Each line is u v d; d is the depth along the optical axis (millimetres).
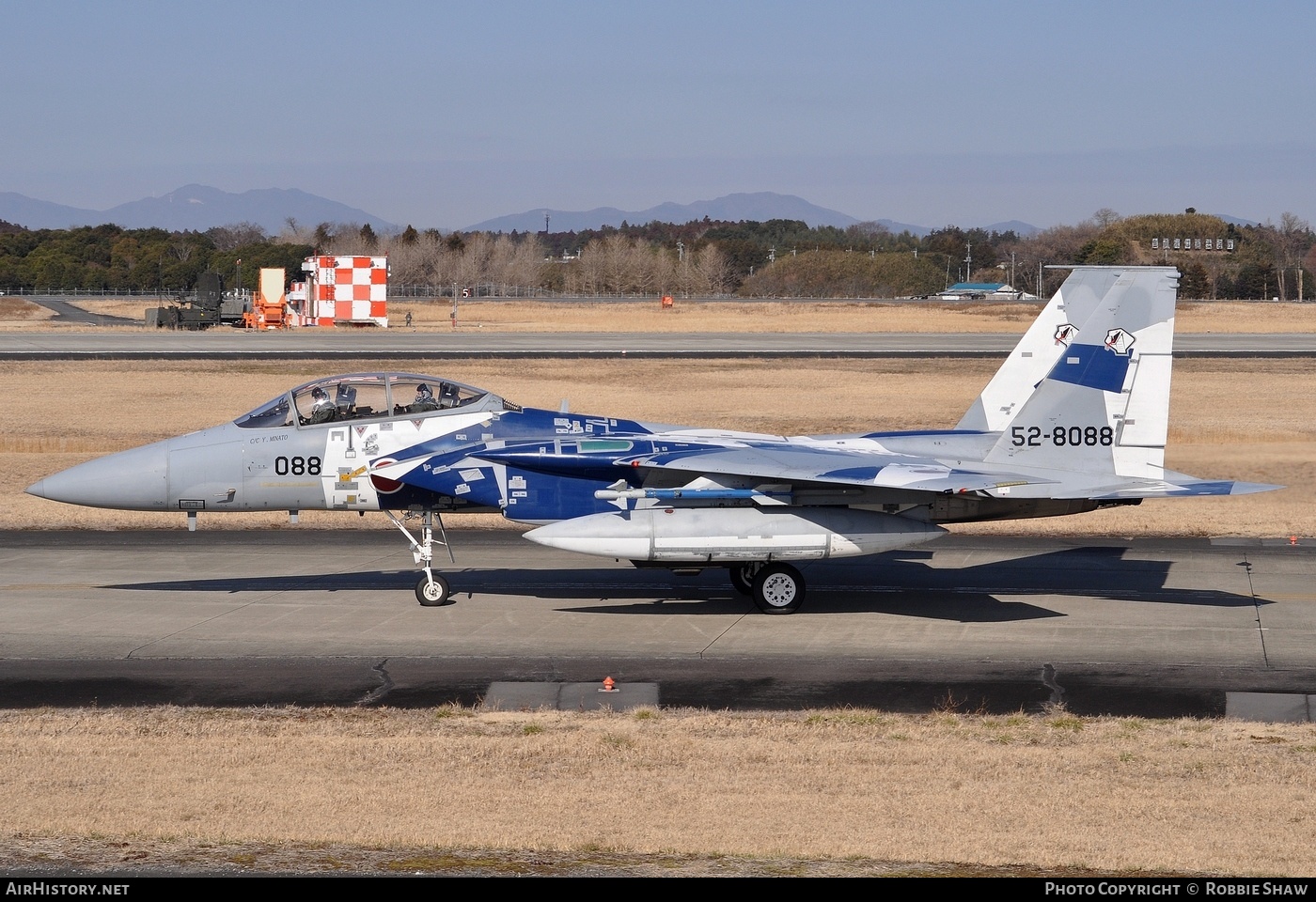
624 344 181375
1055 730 30500
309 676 36625
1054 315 50344
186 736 29844
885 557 56656
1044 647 39969
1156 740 29375
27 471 81938
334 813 23703
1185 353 161375
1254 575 52094
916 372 141500
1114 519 66375
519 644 40656
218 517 67625
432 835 22391
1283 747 28844
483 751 28250
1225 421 101562
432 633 42125
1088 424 47000
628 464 45000
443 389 48281
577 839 22219
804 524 44562
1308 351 164000
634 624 43656
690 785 25609
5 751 28203
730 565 45438
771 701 33906
